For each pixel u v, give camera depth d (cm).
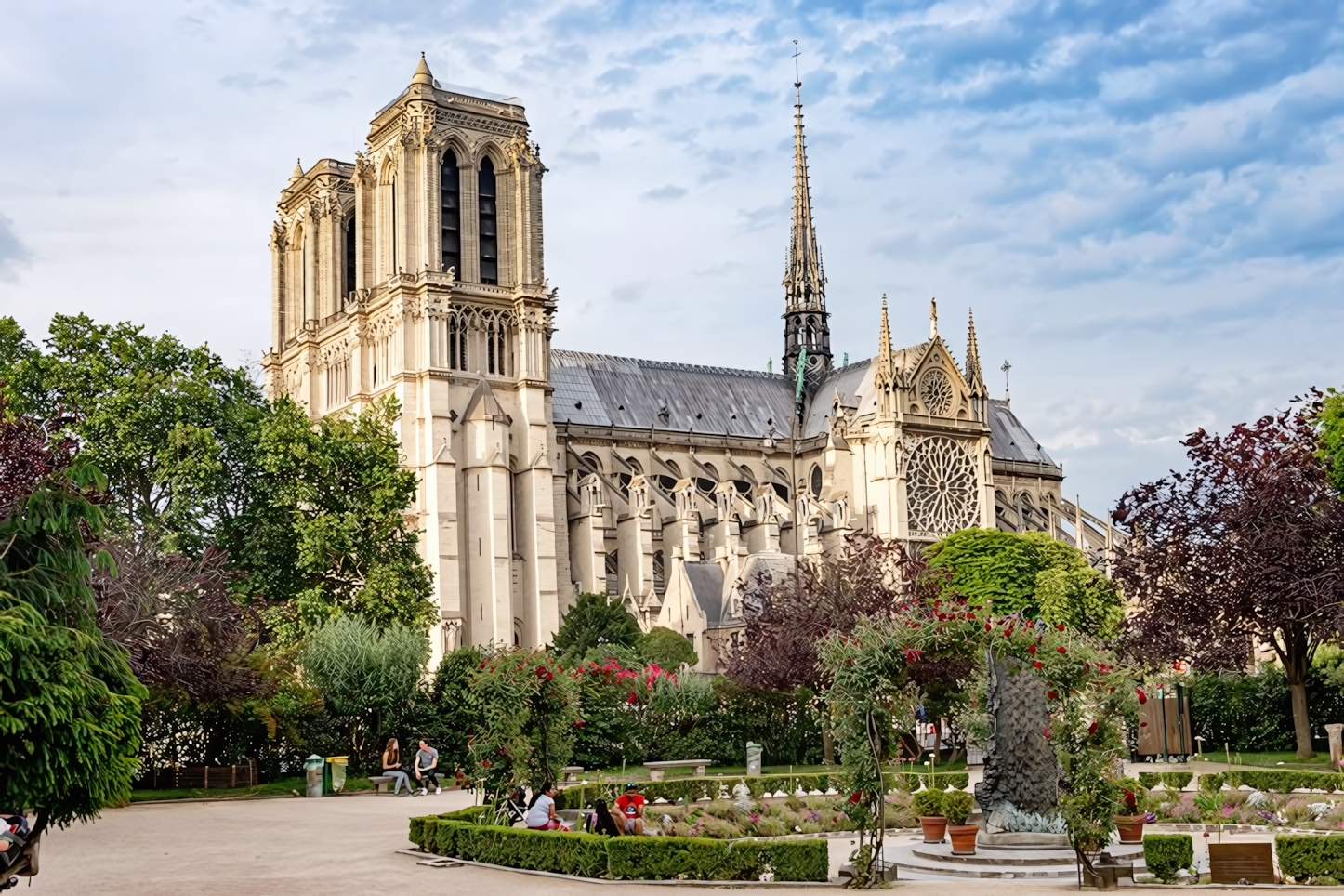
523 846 4034
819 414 18825
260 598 9806
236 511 10475
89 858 4312
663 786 6100
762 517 16175
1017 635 4184
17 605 2933
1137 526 8150
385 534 10094
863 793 3831
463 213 15238
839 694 3947
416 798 6612
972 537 14225
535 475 14812
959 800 4566
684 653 12825
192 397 10250
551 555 14712
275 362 17075
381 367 14962
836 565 10919
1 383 7512
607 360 18250
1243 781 6094
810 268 19925
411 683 7919
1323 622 7325
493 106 15512
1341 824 4884
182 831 5100
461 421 14638
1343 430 8219
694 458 17725
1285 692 8206
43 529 3150
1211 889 3644
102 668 3173
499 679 4688
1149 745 7969
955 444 17388
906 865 4228
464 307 14925
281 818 5609
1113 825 3916
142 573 6875
